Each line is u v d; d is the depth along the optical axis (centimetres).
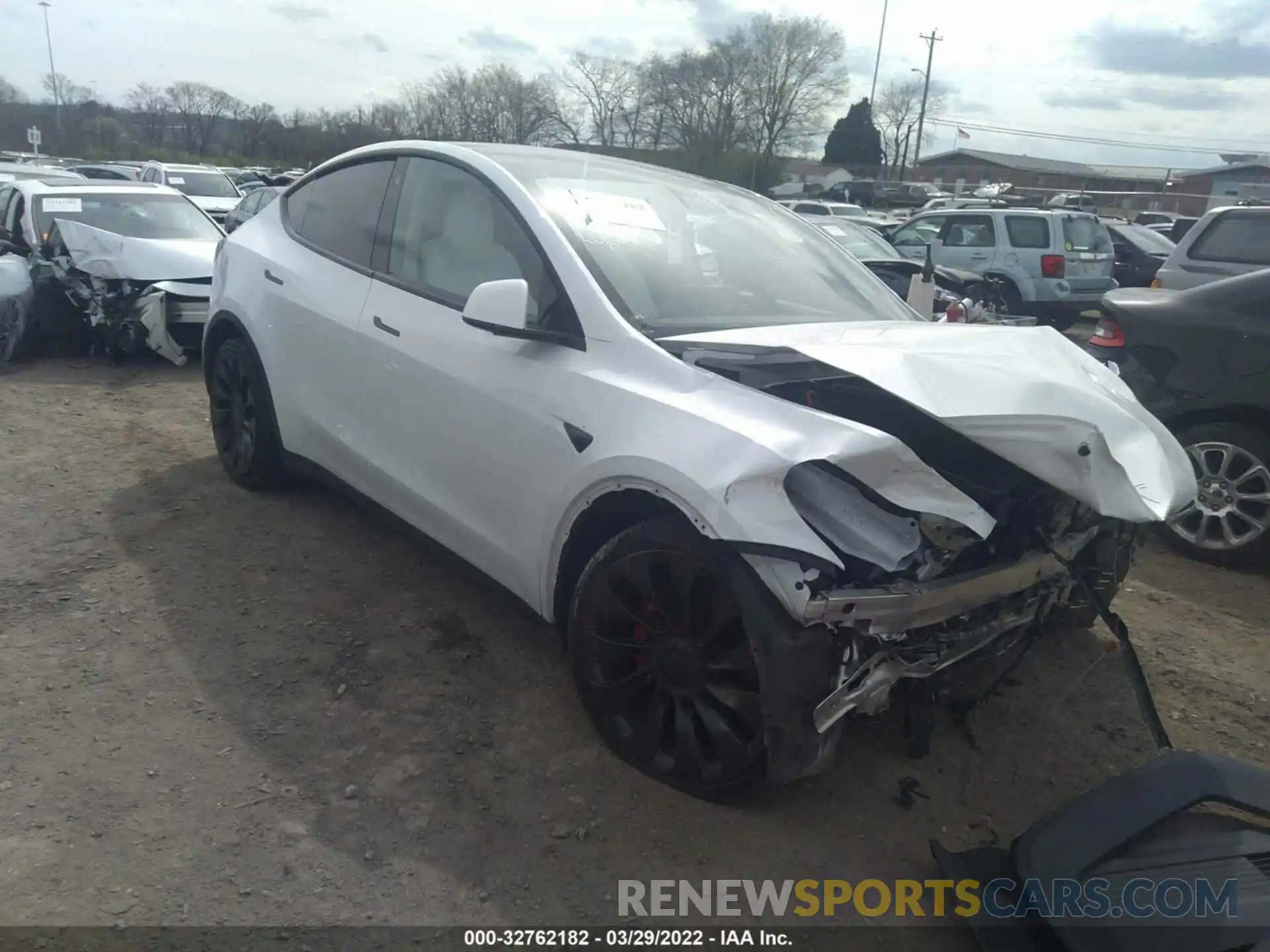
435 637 366
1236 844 242
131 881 244
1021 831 287
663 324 307
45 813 264
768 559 245
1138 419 297
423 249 376
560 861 261
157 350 783
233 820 267
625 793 286
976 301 985
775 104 5178
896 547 246
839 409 284
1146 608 444
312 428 425
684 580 266
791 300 355
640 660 289
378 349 374
